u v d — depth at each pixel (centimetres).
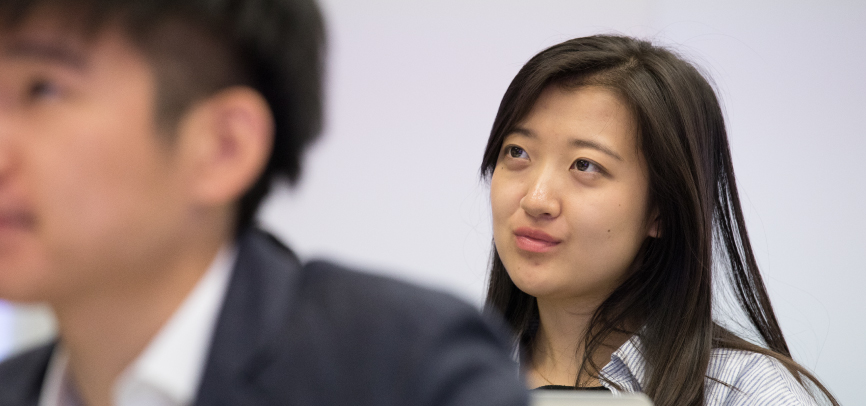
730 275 396
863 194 692
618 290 361
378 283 138
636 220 347
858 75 697
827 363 680
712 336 369
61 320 131
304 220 684
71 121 113
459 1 698
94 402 142
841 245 689
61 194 113
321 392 127
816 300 685
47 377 156
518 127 357
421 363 128
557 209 338
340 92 692
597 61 352
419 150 696
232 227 135
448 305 135
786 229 690
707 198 363
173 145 120
